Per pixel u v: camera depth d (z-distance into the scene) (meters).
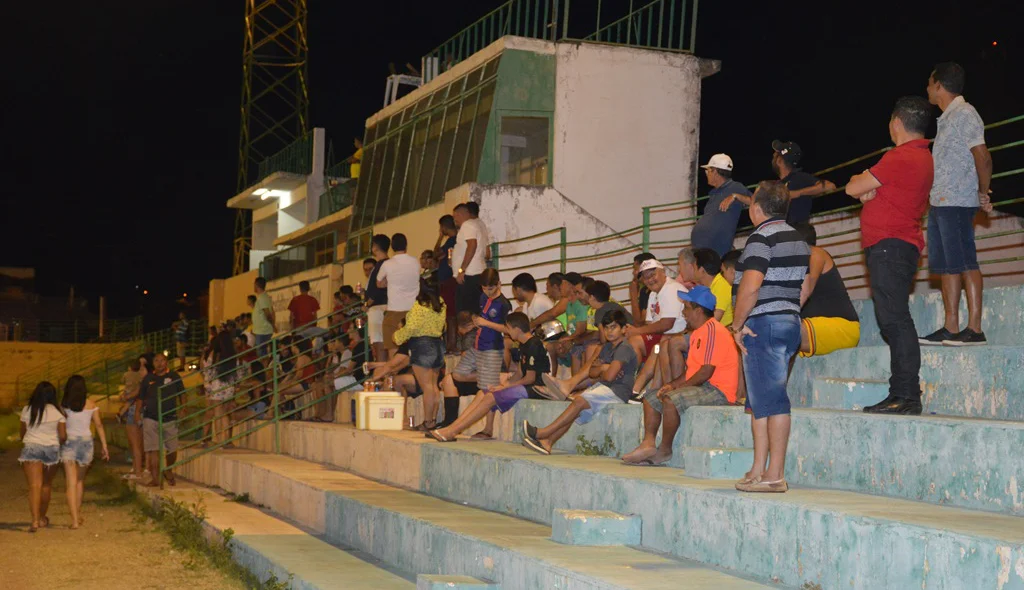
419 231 19.77
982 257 13.40
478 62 18.84
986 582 4.38
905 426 6.00
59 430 13.26
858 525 5.07
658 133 18.09
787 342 6.09
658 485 6.70
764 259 6.02
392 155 22.84
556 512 7.04
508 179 18.44
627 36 18.30
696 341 8.05
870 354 7.81
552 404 9.95
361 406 13.36
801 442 6.73
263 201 39.09
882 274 6.62
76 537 12.68
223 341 20.28
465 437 11.53
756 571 5.75
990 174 7.26
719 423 7.54
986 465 5.49
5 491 17.55
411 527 8.41
